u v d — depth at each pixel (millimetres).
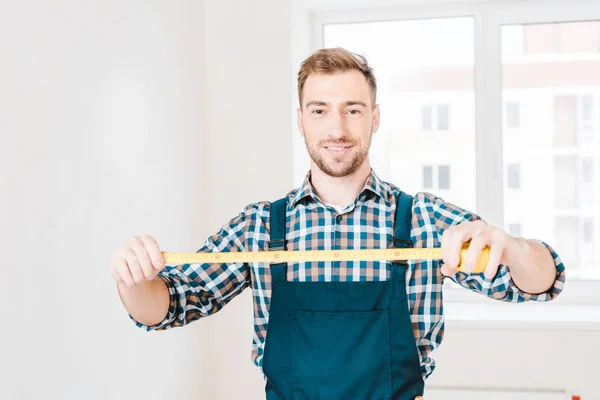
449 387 2584
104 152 1858
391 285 1368
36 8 1527
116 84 1936
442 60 2988
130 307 1226
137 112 2080
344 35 3055
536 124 2936
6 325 1425
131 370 2037
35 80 1523
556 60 2924
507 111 2955
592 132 2904
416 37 3000
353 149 1384
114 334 1925
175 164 2402
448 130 2990
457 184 2988
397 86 3020
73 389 1699
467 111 2977
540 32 2930
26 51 1488
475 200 2980
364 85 1389
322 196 1451
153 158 2203
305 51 2951
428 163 3004
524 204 2947
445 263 1183
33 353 1523
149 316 1265
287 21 2689
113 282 1920
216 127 2732
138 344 2088
